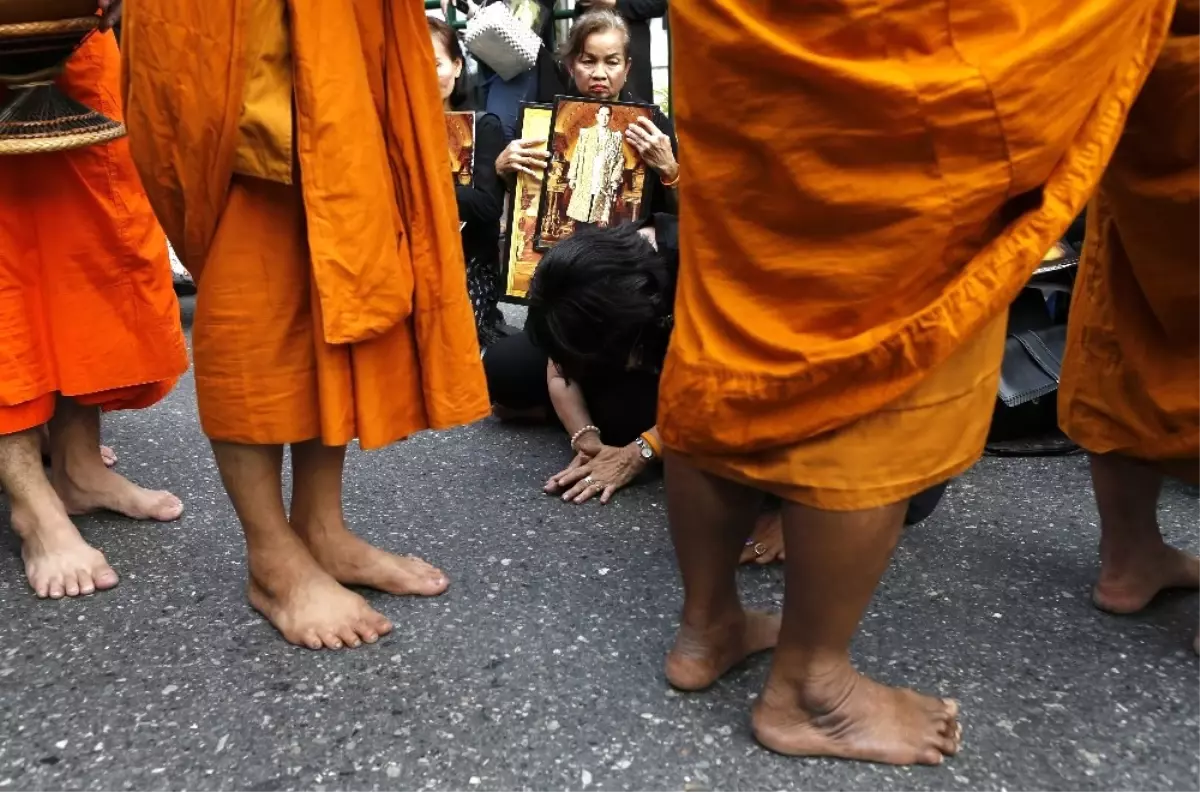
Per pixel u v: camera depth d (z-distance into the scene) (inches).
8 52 57.6
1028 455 86.4
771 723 47.1
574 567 67.1
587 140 95.1
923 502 69.8
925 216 37.1
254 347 53.2
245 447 56.2
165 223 54.0
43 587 64.2
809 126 37.4
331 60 49.2
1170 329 54.1
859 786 44.9
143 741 49.1
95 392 71.1
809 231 39.6
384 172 52.7
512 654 56.3
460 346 57.8
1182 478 56.6
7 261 63.7
